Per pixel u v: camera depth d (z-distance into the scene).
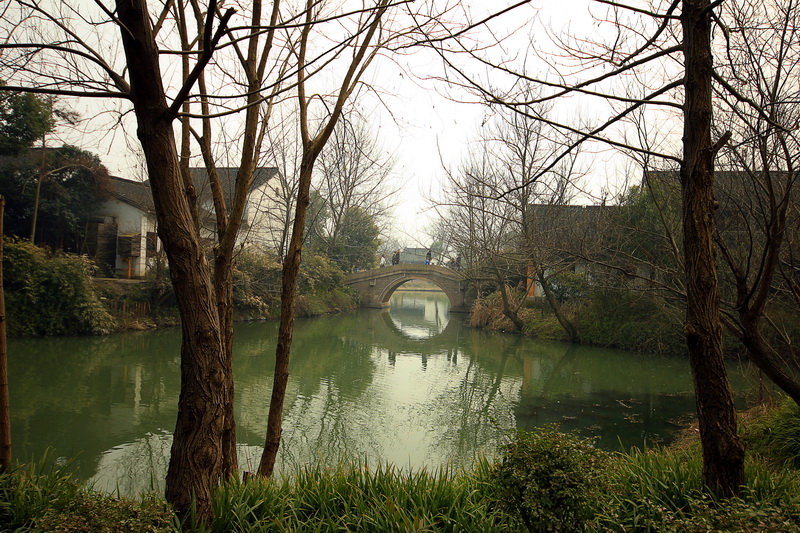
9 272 18.62
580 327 22.30
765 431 7.09
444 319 35.47
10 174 22.81
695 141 3.80
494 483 3.65
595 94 3.92
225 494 3.87
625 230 12.73
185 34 4.95
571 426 11.07
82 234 25.89
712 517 3.33
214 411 3.58
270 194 29.61
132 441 9.80
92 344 18.66
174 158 3.40
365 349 21.12
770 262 4.32
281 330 5.35
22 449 9.25
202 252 3.55
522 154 19.59
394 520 3.93
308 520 4.04
